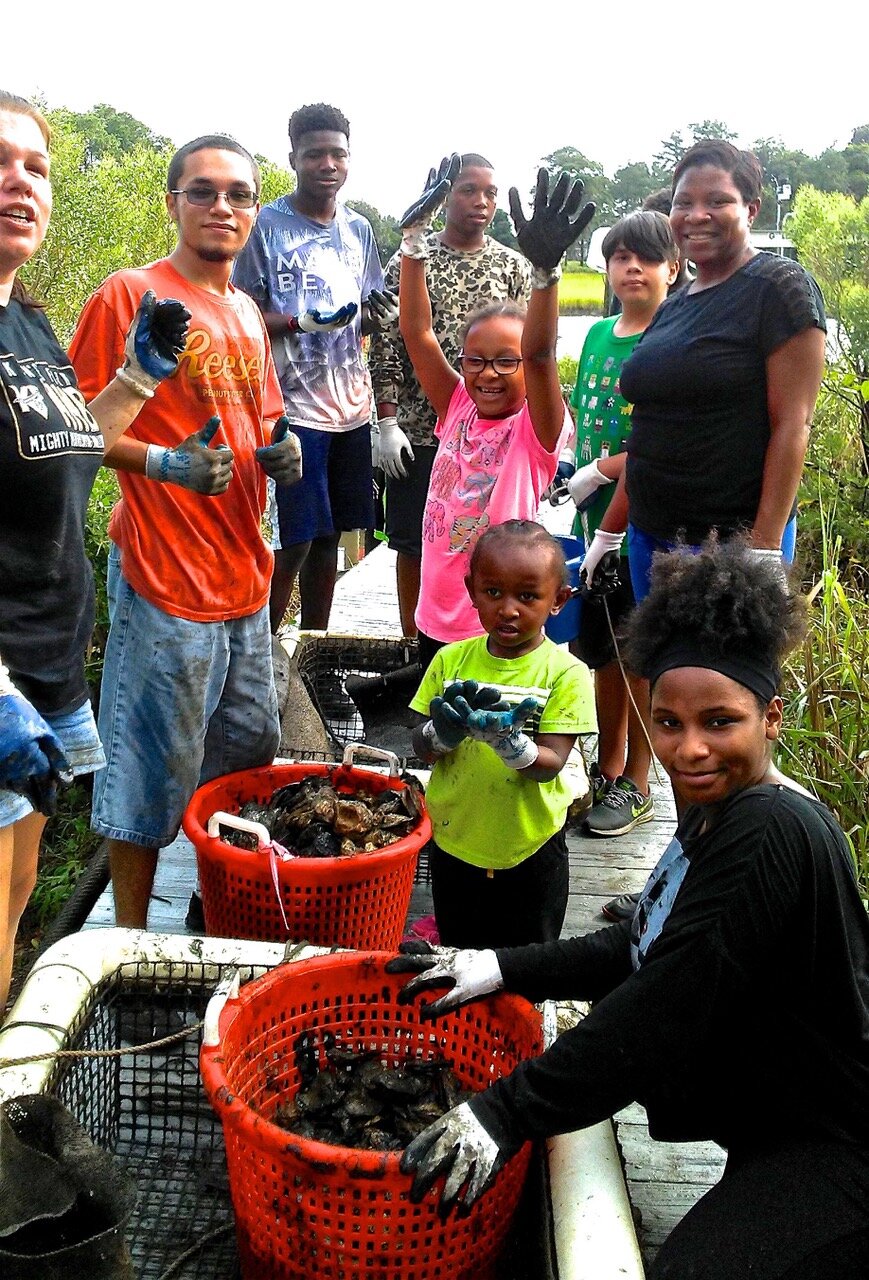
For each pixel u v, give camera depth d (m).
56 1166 1.88
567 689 2.75
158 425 3.04
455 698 2.51
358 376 5.26
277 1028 2.38
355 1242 1.95
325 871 2.83
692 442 3.35
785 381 3.17
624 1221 2.04
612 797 4.33
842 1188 1.78
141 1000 2.66
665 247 4.10
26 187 2.33
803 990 1.82
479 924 2.93
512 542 2.69
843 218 8.85
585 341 4.52
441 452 3.61
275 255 5.01
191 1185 2.49
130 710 3.10
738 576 1.81
